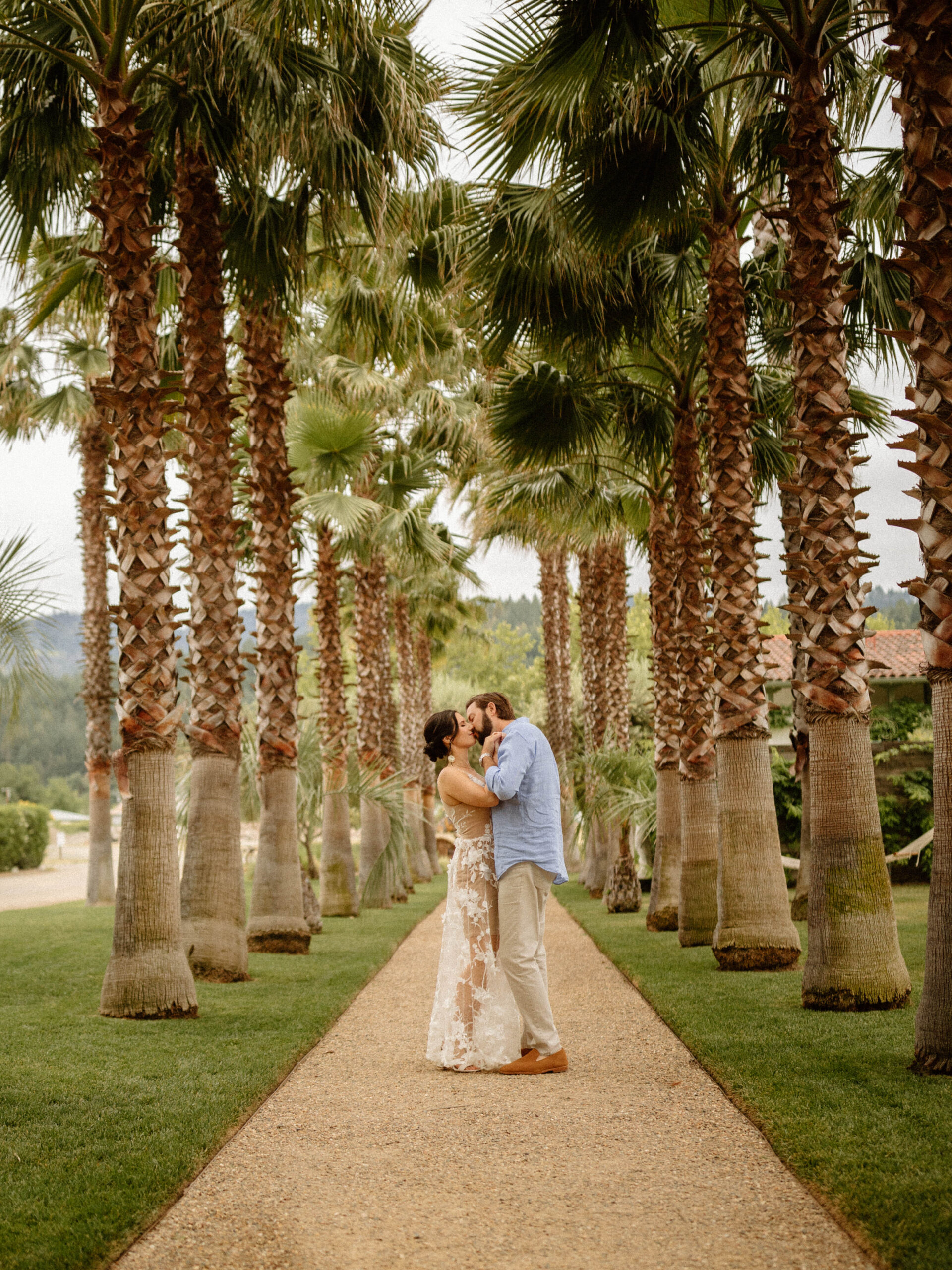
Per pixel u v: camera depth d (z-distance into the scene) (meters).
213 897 8.47
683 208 8.41
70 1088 4.68
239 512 13.98
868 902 6.30
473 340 10.21
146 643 6.90
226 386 8.80
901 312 9.51
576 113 7.52
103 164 6.97
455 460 18.22
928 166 4.71
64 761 93.25
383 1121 4.37
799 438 6.62
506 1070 5.23
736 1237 3.04
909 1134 3.69
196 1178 3.68
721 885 8.44
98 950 10.53
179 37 7.30
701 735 10.21
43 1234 3.05
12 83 7.97
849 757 6.41
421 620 28.97
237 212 9.44
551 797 5.48
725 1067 4.83
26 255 8.89
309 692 31.48
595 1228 3.14
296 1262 2.95
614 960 9.21
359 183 8.84
